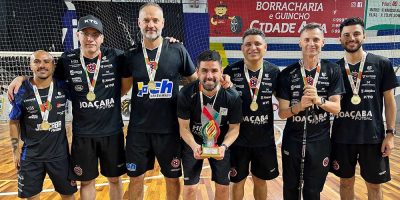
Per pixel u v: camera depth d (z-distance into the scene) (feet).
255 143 9.30
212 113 8.57
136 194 9.64
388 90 9.20
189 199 8.77
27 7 31.58
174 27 32.37
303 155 8.47
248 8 31.91
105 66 9.38
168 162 9.34
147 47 9.31
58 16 31.94
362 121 9.11
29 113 9.07
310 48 8.41
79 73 9.27
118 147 9.64
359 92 9.16
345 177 9.52
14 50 31.94
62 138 9.43
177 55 9.37
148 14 8.82
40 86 9.21
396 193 12.96
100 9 32.07
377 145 9.18
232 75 9.53
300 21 31.96
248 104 9.25
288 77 8.96
